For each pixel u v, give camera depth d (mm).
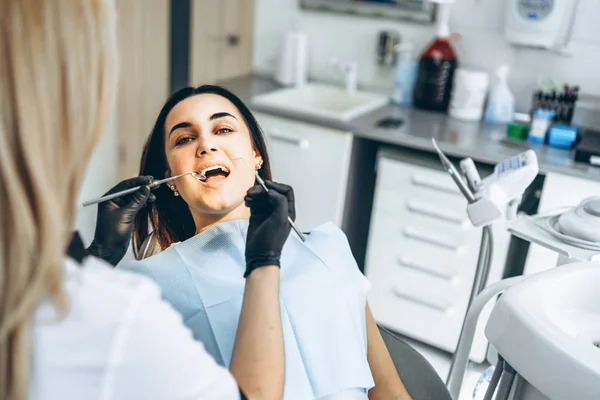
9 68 581
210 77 3127
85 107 631
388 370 1228
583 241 1144
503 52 2559
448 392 1245
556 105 2367
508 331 957
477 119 2521
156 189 1285
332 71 2941
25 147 582
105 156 2971
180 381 664
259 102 2484
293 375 1034
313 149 2420
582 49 2414
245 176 1229
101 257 1066
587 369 837
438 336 2365
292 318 1084
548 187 2057
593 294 1070
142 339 635
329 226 1291
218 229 1162
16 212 582
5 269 599
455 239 2223
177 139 1220
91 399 626
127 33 2867
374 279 2439
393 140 2256
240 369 848
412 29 2697
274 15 2979
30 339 614
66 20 600
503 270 2152
